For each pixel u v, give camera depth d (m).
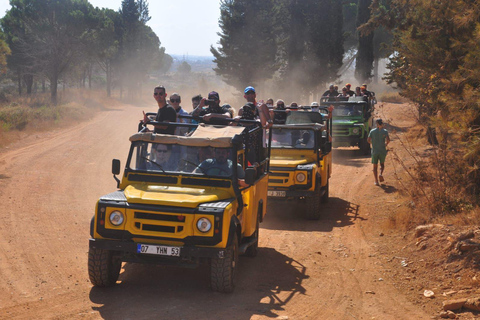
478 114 9.41
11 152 20.33
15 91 68.50
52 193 13.38
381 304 6.82
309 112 13.12
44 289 6.74
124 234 6.39
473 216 9.87
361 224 11.48
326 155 13.46
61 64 52.78
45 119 31.97
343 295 7.12
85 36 52.69
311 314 6.33
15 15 51.25
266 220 11.99
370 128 25.27
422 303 6.85
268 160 9.27
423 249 8.88
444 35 12.05
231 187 7.02
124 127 33.06
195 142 7.19
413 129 25.48
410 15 13.91
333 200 14.19
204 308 6.23
